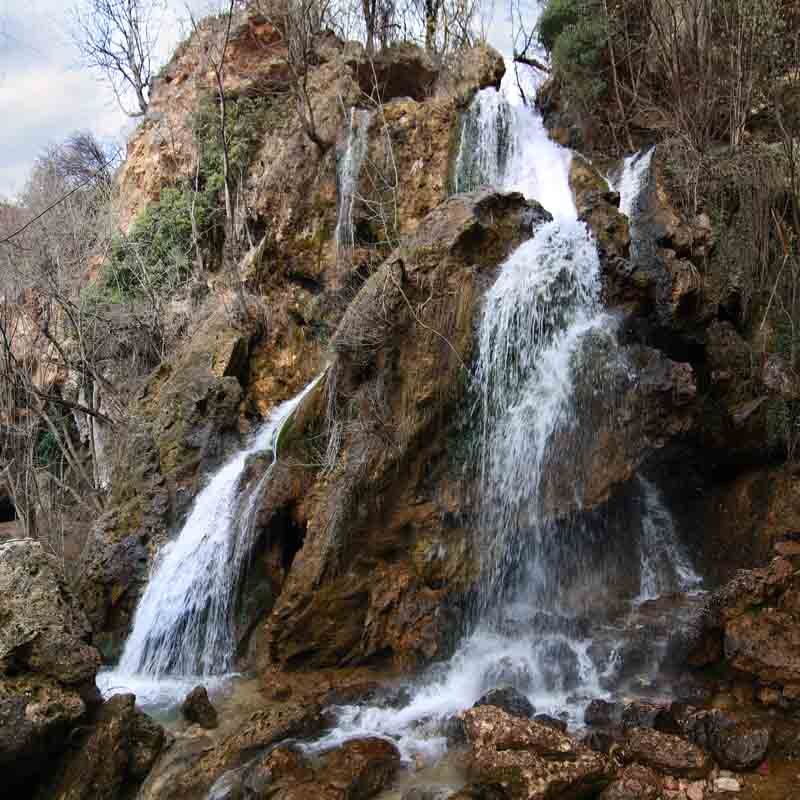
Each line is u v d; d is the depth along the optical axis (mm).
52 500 13406
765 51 11828
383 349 8992
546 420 8750
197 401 11227
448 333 8781
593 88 14781
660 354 8867
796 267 9711
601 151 14633
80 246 15711
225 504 9836
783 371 9359
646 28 14266
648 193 11023
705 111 12211
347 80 14383
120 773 6246
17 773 5914
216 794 6223
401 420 8719
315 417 9602
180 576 9680
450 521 8656
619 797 5770
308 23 15234
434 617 8141
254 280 13586
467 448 8781
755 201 10305
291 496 9258
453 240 9062
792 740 6402
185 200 16719
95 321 14438
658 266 9781
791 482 8938
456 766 6410
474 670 7879
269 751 6492
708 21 12227
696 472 9680
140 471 10914
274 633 8414
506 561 8609
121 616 10039
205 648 9141
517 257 9289
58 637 6395
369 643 8211
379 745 6617
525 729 6156
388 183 13117
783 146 10922
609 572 8969
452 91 14656
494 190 9734
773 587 7379
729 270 10188
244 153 16609
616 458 8555
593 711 6902
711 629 7480
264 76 16859
